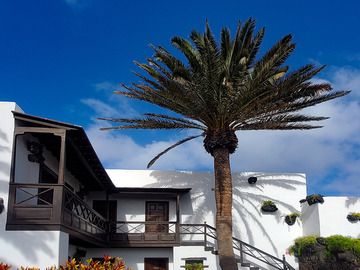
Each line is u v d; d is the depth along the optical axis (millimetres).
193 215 20141
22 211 10844
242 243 18062
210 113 14234
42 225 10781
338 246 16938
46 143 13562
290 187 20797
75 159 14906
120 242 18469
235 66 13156
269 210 20250
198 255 18375
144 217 19938
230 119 14391
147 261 19062
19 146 12047
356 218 18469
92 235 15211
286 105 14219
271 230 20203
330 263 17250
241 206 20375
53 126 11359
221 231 14242
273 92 13445
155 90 14227
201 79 13281
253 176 20703
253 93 13266
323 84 13875
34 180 13164
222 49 14609
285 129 15445
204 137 15672
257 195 20562
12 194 10898
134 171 20516
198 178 20641
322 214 18609
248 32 14711
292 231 20234
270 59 13445
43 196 14016
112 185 17750
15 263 10531
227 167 14625
